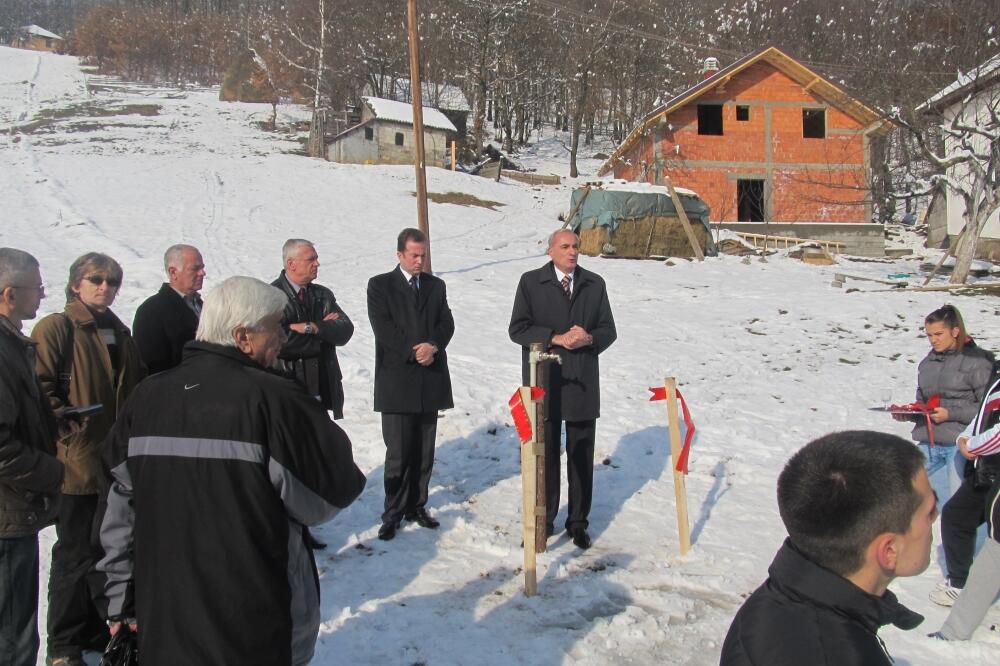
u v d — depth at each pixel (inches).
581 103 2068.2
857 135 1190.3
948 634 169.0
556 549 216.4
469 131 2337.6
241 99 2529.5
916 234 1363.2
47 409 132.0
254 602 98.4
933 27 1150.3
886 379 430.3
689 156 1189.7
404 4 2236.7
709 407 368.2
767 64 1189.1
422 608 180.5
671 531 232.7
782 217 1200.8
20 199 992.9
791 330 539.8
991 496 163.3
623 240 916.6
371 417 320.8
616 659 161.8
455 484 266.2
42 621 174.4
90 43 3383.4
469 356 438.3
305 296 218.7
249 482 99.5
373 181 1359.5
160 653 97.8
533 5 2170.3
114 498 109.0
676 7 2212.1
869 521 66.8
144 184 1165.7
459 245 940.0
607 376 414.9
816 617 67.8
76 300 160.7
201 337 107.3
